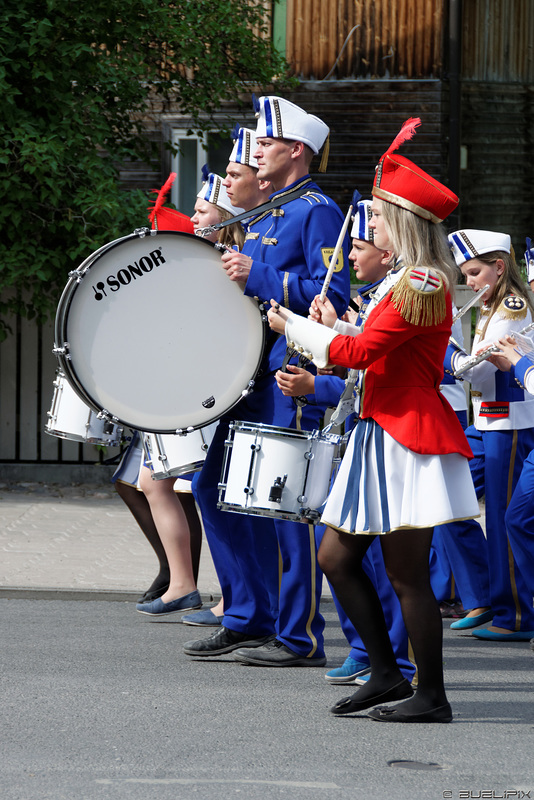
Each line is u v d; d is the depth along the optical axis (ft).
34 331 67.21
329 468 32.17
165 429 33.63
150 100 90.33
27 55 65.26
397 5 88.94
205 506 37.42
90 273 32.86
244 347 34.27
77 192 65.05
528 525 39.42
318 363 28.32
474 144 92.79
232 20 79.10
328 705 31.86
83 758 27.09
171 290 33.63
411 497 28.12
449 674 36.35
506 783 25.96
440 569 45.34
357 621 30.19
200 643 37.19
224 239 40.52
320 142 36.09
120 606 45.16
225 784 25.46
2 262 63.31
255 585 37.22
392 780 25.95
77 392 33.24
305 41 89.97
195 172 92.27
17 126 64.03
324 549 29.86
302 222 34.68
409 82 89.56
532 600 41.81
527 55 93.45
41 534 55.01
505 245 40.93
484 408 41.73
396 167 28.53
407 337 27.84
